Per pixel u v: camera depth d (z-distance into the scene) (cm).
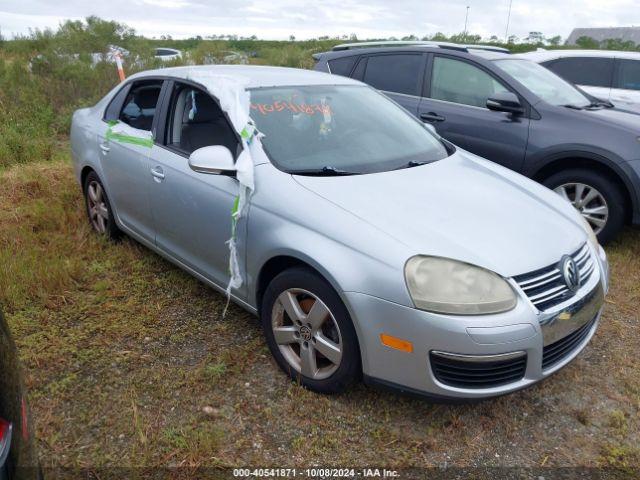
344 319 257
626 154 452
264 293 303
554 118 494
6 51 1622
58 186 586
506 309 238
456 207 283
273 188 289
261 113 329
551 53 867
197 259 349
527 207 300
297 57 1752
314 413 272
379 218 261
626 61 816
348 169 312
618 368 320
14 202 540
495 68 538
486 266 243
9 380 141
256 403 278
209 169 298
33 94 1034
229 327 343
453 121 549
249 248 297
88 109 480
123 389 284
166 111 370
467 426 270
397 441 258
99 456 242
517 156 507
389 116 386
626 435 269
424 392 245
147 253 438
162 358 311
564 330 255
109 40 1320
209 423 263
